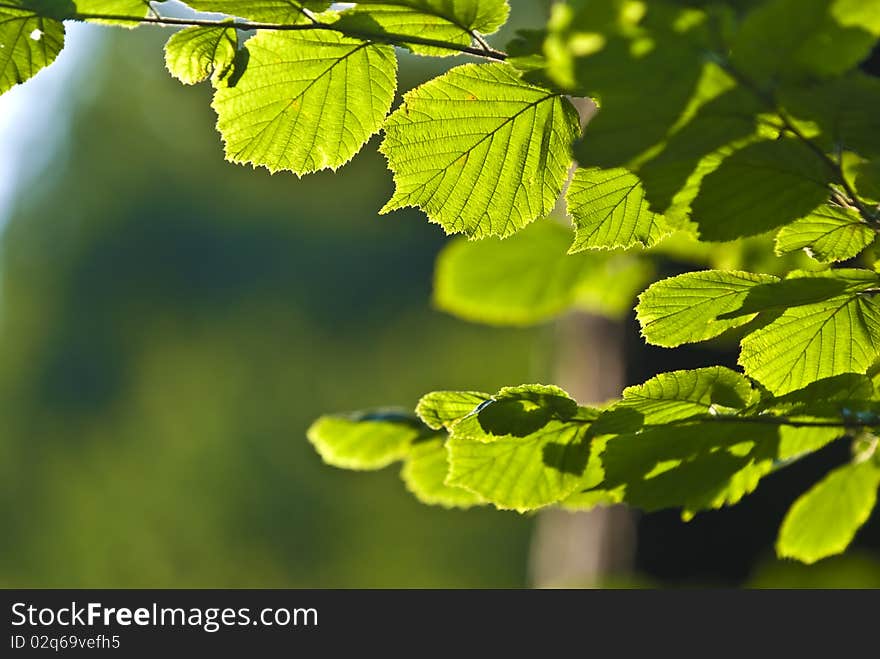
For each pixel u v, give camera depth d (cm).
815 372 195
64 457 1884
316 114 194
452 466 196
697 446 194
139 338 1877
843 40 179
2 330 1919
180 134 1833
